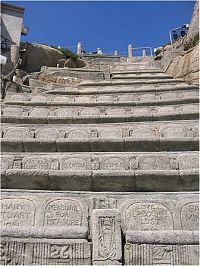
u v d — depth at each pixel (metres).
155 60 23.77
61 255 4.22
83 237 4.34
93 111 11.94
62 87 17.12
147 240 4.32
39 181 6.32
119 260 4.16
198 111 10.42
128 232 4.39
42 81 18.31
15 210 5.23
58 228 4.40
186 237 4.34
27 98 13.95
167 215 5.17
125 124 10.02
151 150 8.22
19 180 6.31
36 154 7.53
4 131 9.48
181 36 25.88
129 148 8.28
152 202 5.27
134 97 13.88
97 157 7.35
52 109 12.16
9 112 11.80
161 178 6.29
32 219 5.15
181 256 4.24
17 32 22.09
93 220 4.40
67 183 6.32
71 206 5.25
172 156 7.22
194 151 7.84
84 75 20.08
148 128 9.50
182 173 6.27
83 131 9.50
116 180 6.30
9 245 4.24
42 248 4.25
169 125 9.53
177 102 12.27
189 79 16.72
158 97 13.60
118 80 17.97
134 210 5.21
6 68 18.39
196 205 5.22
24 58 22.34
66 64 23.84
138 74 20.05
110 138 8.35
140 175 6.29
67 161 7.32
